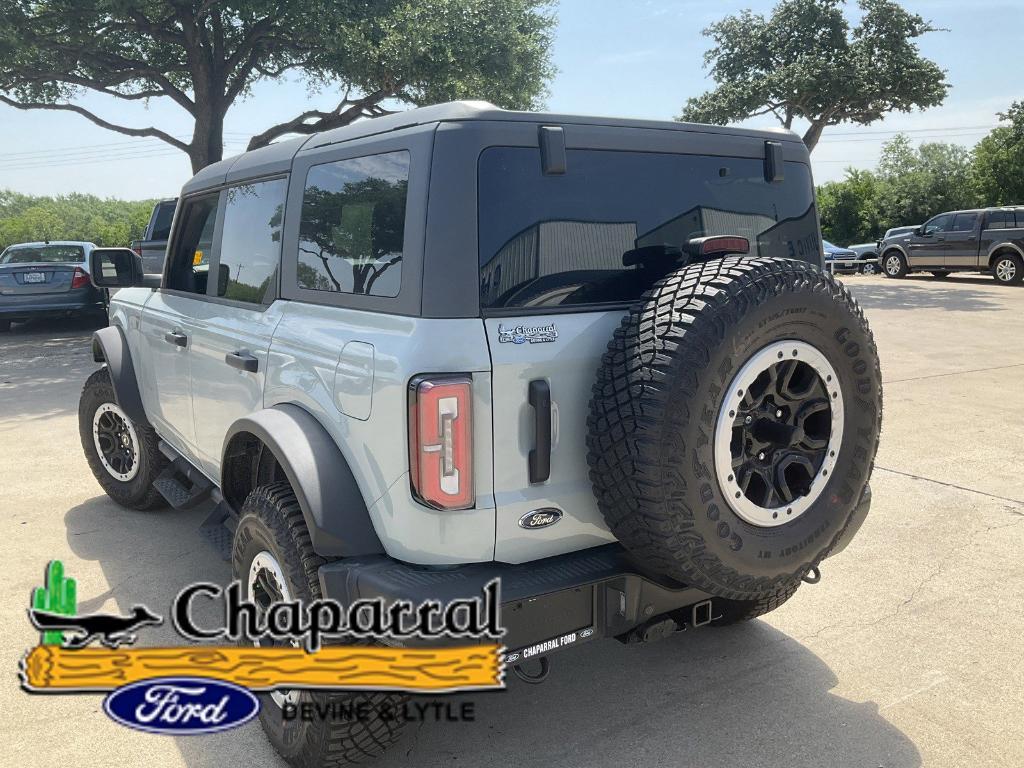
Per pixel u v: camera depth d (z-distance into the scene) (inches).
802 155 124.7
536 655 94.4
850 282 881.5
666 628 106.3
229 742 113.0
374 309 97.5
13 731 113.7
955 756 108.3
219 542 138.9
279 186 123.4
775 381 94.7
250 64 703.7
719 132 114.1
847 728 114.7
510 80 685.9
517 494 92.9
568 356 94.3
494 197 92.4
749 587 97.3
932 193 1792.6
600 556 101.1
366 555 97.0
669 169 108.0
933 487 218.5
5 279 488.4
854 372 100.7
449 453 87.7
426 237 90.3
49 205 7672.2
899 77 752.3
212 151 700.0
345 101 734.5
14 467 240.5
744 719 117.0
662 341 87.6
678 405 85.9
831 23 776.3
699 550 90.7
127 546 179.9
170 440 170.4
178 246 162.4
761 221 118.9
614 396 89.2
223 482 125.6
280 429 102.0
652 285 105.4
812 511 101.2
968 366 387.2
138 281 164.1
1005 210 813.9
